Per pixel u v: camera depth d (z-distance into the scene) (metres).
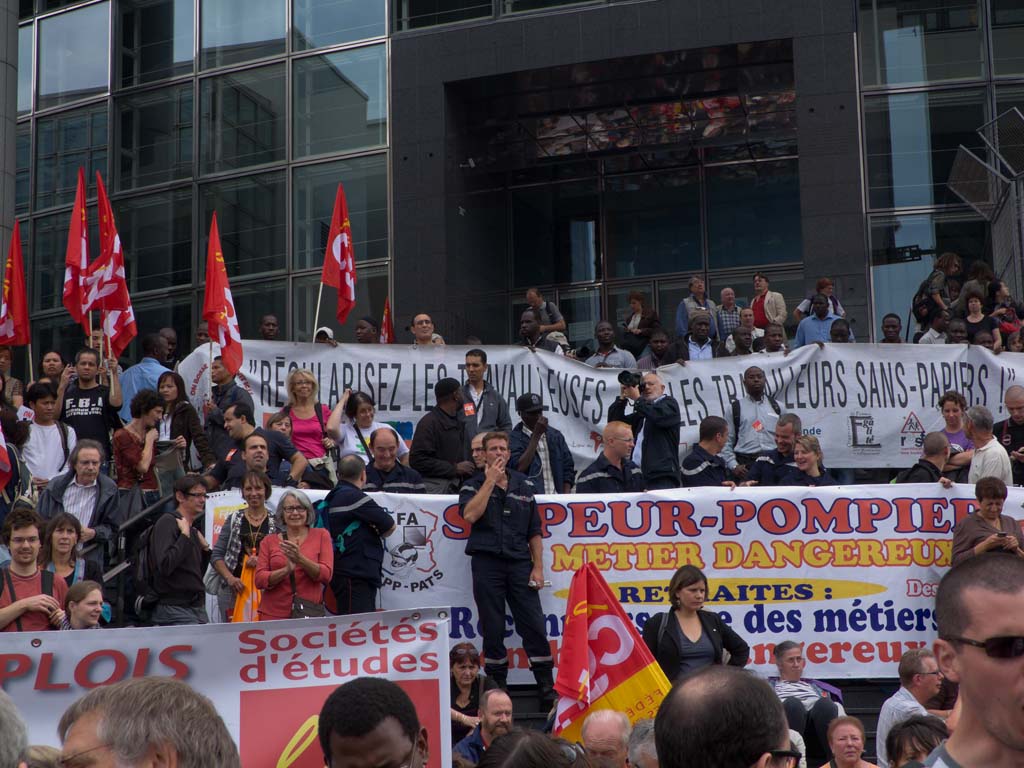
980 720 3.42
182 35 30.38
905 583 13.16
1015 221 23.78
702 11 26.09
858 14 26.34
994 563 3.48
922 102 26.02
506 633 12.95
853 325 25.17
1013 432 15.75
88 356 17.23
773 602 13.16
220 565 12.13
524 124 28.56
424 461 15.11
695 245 29.48
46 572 10.97
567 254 29.91
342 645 8.93
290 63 29.05
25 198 31.61
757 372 17.23
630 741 7.59
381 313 27.25
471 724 11.14
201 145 29.69
